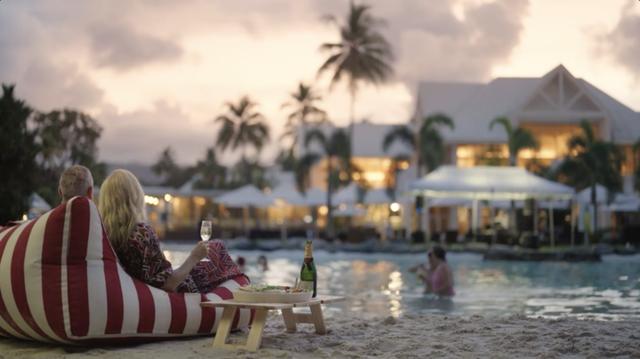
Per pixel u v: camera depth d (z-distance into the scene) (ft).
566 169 107.34
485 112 143.54
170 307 17.02
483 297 38.17
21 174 63.31
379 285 46.24
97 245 15.90
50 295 15.61
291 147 174.50
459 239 110.93
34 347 16.84
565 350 16.66
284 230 113.91
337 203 122.52
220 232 128.06
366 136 162.40
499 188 82.53
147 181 269.64
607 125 136.98
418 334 19.24
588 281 50.37
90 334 15.80
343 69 141.08
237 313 18.62
